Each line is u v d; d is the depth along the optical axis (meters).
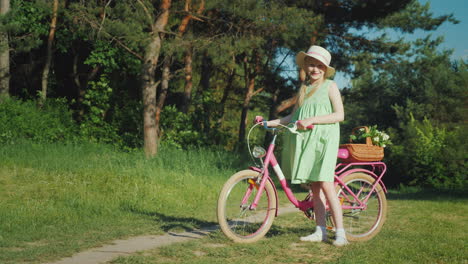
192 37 12.90
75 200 6.26
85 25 12.76
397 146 20.09
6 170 8.02
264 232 4.16
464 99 24.00
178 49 12.48
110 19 12.65
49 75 16.33
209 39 13.11
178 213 6.14
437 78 24.23
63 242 3.98
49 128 12.48
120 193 7.04
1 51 12.30
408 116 24.66
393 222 5.60
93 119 14.05
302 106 4.15
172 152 12.08
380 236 4.44
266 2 13.97
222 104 18.16
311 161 4.00
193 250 3.72
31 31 13.86
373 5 17.73
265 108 27.28
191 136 14.98
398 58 20.62
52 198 6.38
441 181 18.14
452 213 6.75
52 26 13.84
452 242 4.16
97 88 14.78
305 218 5.79
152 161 10.62
